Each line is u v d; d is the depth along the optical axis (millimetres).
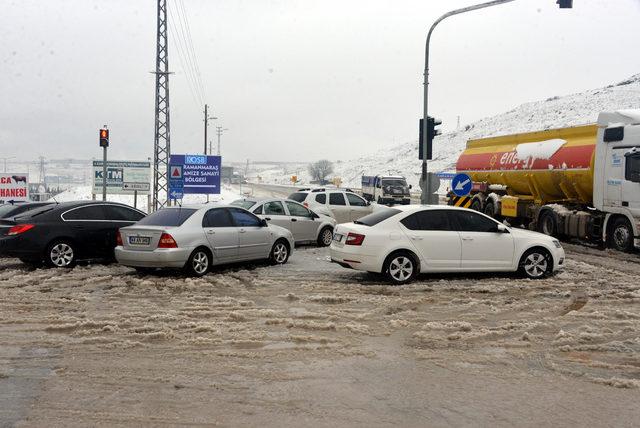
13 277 11078
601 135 16266
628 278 11484
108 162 29484
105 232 12875
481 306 8867
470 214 11242
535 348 6730
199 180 30391
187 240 11070
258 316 8078
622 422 4695
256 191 76250
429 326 7562
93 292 9734
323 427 4547
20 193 25672
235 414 4781
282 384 5480
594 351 6641
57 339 6883
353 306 8797
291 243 13516
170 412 4809
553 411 4906
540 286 10516
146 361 6109
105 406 4918
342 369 5922
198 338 6941
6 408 4848
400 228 10781
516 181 21625
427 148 20125
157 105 30516
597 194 16406
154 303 8883
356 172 146750
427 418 4738
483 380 5656
